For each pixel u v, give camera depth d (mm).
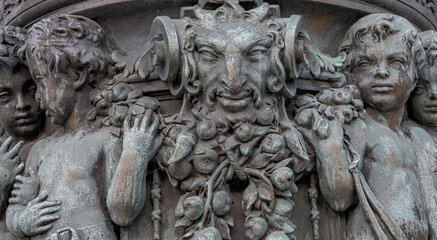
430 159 1966
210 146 1750
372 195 1759
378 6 2045
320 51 2029
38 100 1923
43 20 1922
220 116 1753
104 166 1822
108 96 1885
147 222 1797
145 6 1951
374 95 1933
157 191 1803
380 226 1736
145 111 1813
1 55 1967
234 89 1693
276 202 1735
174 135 1781
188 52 1749
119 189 1707
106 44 1996
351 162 1771
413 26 1995
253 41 1720
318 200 1839
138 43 2012
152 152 1768
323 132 1771
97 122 1897
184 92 1830
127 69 1901
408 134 2018
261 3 1908
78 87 1896
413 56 1928
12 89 2016
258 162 1747
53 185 1804
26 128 2061
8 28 2033
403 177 1831
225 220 1739
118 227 1785
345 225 1829
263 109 1755
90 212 1757
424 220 1817
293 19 1778
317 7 1985
